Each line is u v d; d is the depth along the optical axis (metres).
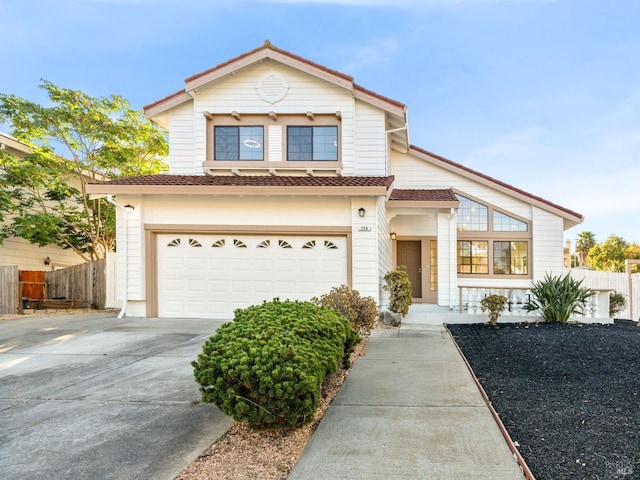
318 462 3.03
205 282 10.55
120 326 9.28
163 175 11.94
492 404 4.21
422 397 4.48
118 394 4.75
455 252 12.19
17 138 14.88
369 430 3.59
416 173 14.63
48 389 4.98
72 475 2.93
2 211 13.90
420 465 2.96
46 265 16.05
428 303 14.14
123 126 15.43
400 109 11.75
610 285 14.82
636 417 3.77
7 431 3.75
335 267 10.38
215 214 10.55
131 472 2.96
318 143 12.07
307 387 3.27
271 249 10.51
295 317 4.32
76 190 15.55
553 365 5.71
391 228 14.63
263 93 12.09
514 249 14.23
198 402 4.44
